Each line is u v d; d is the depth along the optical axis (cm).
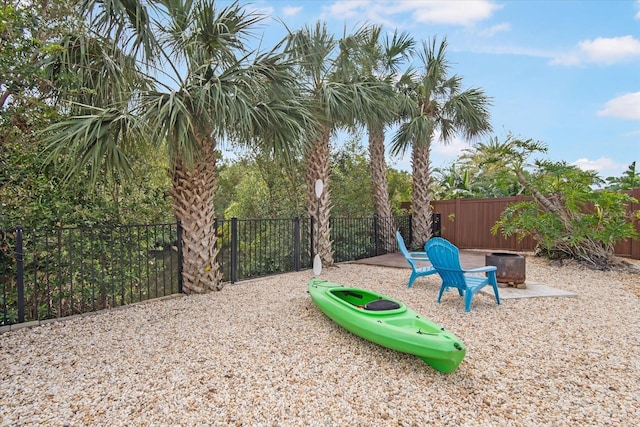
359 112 662
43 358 296
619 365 285
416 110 969
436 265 461
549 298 483
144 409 222
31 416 214
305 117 501
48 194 457
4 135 402
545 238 743
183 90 417
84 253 521
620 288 546
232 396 237
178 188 510
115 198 570
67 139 370
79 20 425
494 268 452
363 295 401
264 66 468
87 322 390
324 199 743
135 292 629
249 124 427
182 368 278
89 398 234
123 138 420
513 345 325
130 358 296
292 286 566
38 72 383
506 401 234
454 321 391
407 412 221
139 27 429
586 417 216
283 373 270
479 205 1105
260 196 1009
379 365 284
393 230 1028
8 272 447
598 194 688
